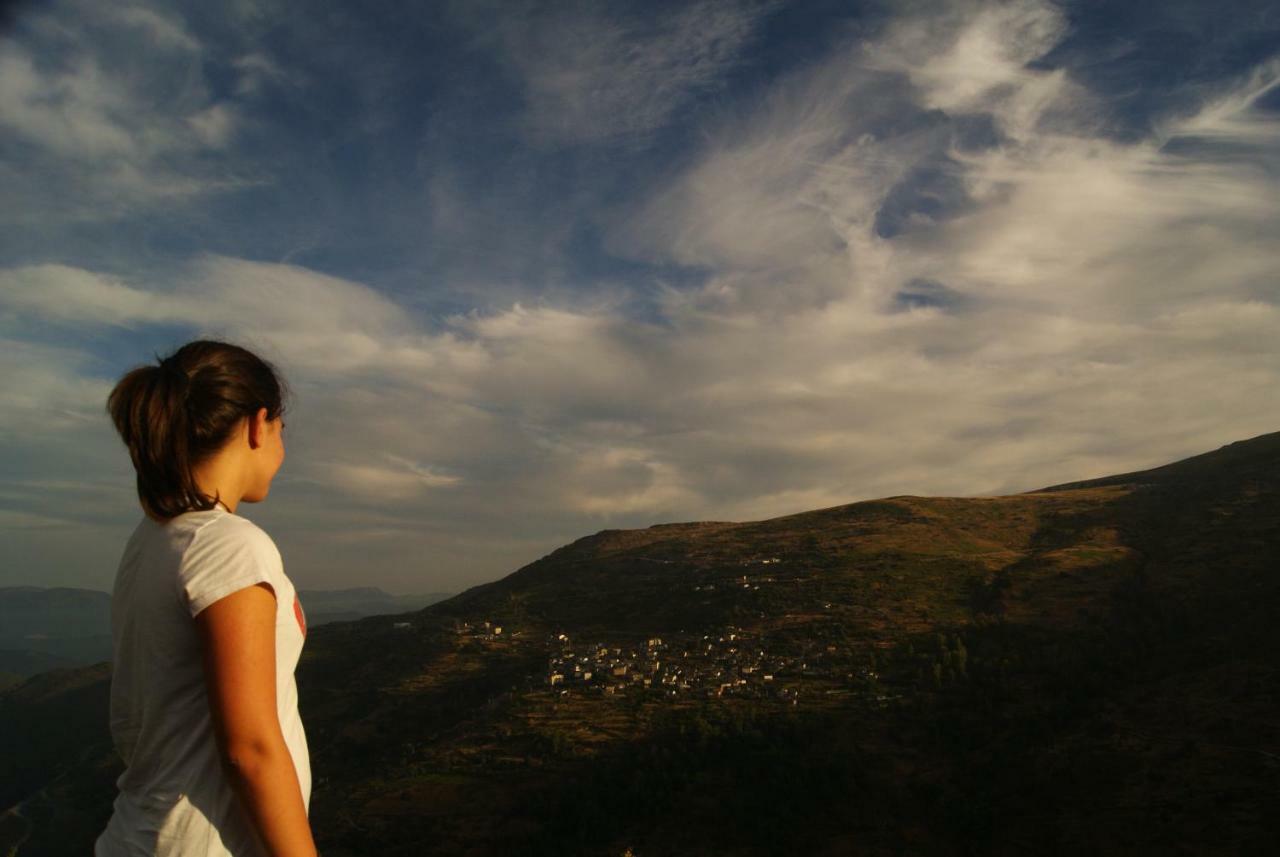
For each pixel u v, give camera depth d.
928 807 56.94
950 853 50.97
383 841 63.09
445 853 60.41
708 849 55.94
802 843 54.72
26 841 84.06
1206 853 40.31
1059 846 46.50
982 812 53.25
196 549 2.28
